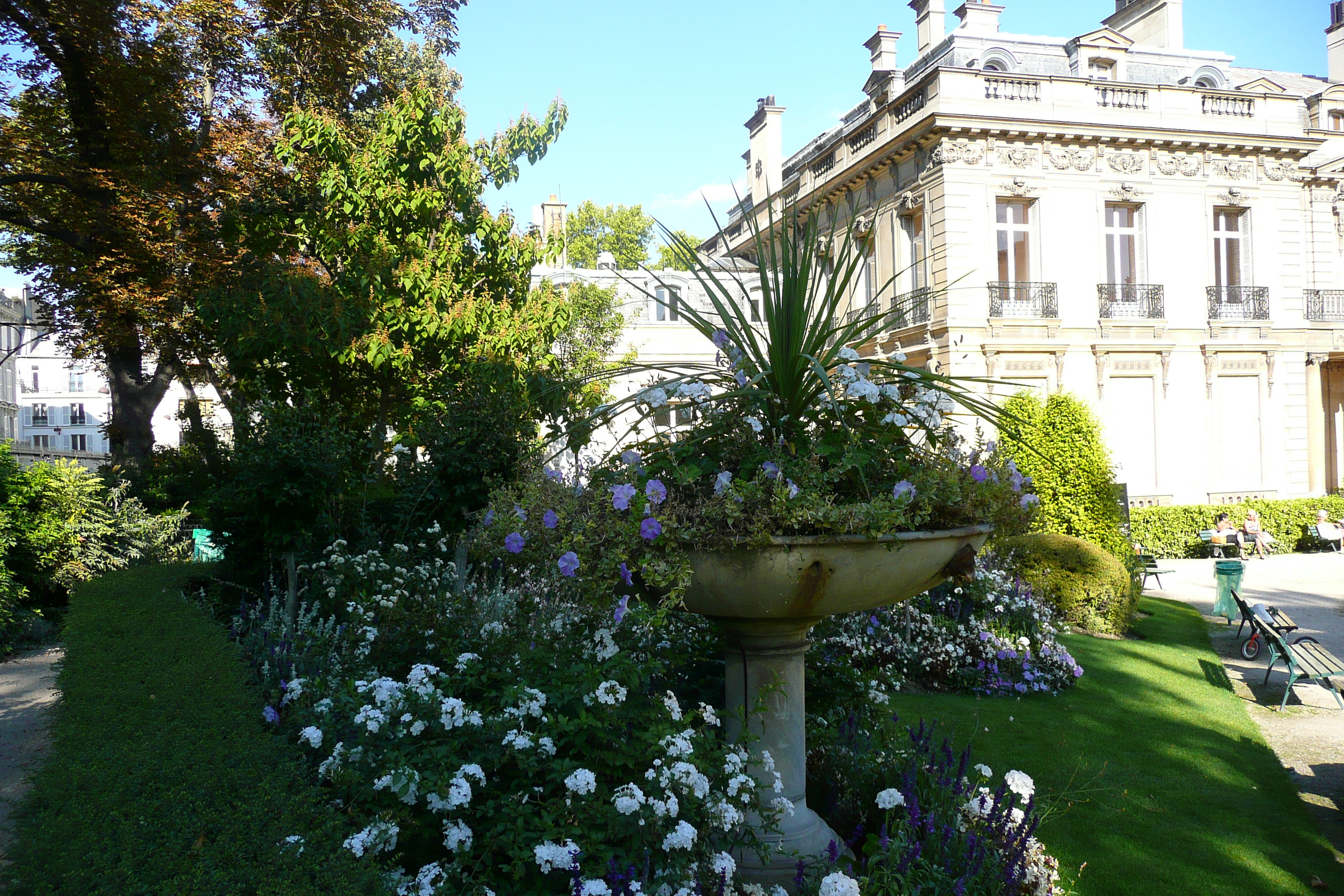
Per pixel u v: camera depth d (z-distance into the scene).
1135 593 11.64
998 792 3.46
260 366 10.66
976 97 20.70
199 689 3.93
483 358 10.81
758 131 28.58
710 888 3.00
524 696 3.16
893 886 3.01
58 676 4.41
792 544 2.91
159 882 2.20
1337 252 26.36
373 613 5.29
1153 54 25.33
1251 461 23.17
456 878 2.67
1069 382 21.52
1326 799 5.50
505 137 12.65
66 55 13.62
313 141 11.14
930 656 7.70
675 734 3.11
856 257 3.42
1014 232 21.66
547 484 3.46
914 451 3.51
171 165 14.48
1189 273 22.67
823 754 4.41
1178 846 4.59
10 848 2.61
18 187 13.51
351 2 14.70
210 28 14.72
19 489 9.69
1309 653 8.22
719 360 3.73
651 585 2.96
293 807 2.57
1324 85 29.19
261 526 7.20
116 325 15.95
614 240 40.06
